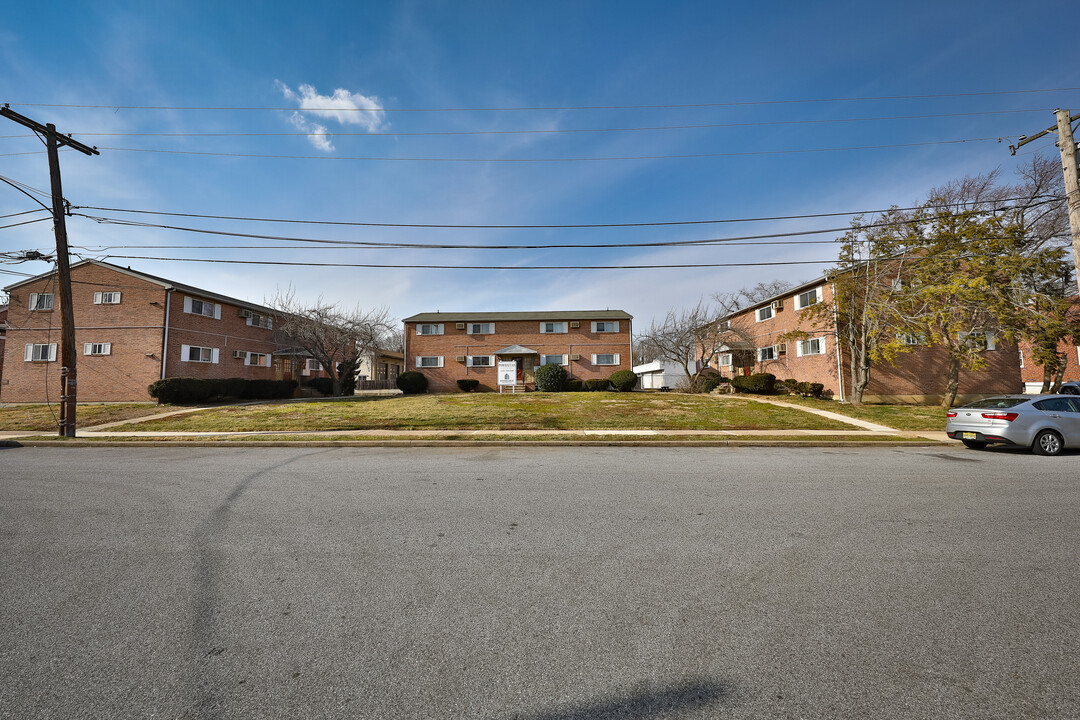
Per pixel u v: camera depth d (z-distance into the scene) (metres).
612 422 15.95
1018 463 9.34
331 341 28.84
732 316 32.69
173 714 2.25
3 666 2.61
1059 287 20.22
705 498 6.32
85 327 23.88
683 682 2.48
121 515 5.48
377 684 2.47
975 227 18.34
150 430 14.97
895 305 19.80
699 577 3.78
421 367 33.12
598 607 3.28
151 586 3.60
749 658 2.68
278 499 6.26
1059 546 4.48
